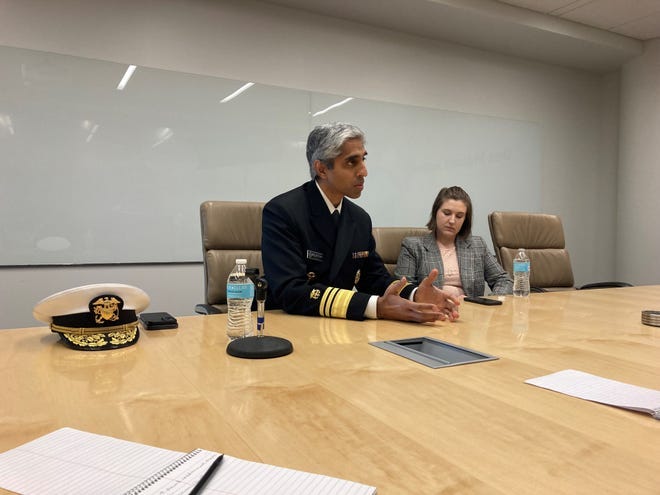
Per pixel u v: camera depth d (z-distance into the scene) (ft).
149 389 2.59
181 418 2.20
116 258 10.57
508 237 9.02
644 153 15.43
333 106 12.92
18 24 9.66
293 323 4.38
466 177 15.16
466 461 1.82
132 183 10.66
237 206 6.70
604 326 4.45
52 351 3.34
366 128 13.43
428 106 14.39
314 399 2.46
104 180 10.39
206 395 2.50
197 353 3.33
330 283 5.41
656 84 15.16
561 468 1.77
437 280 7.70
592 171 17.71
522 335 4.02
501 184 15.84
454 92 14.83
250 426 2.12
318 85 12.74
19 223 9.70
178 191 11.12
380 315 4.58
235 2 11.69
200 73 11.33
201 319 4.55
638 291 7.34
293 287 4.79
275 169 12.21
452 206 7.88
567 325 4.48
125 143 10.57
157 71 10.86
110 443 1.92
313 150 5.26
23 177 9.70
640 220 15.51
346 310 4.55
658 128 15.12
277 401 2.42
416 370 2.97
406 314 4.42
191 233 11.30
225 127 11.60
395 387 2.65
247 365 3.05
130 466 1.73
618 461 1.83
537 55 15.71
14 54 9.59
